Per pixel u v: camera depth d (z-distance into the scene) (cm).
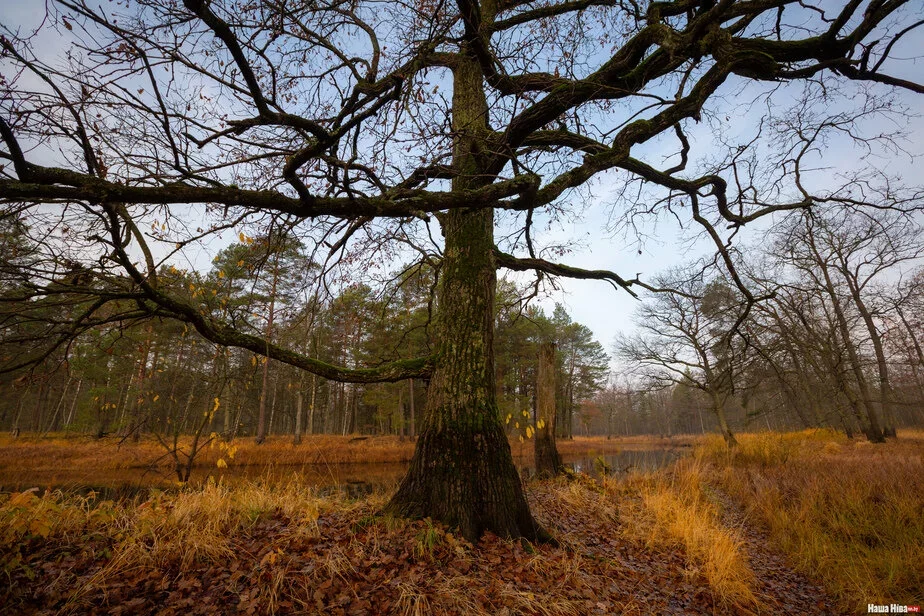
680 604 415
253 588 301
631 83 464
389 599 310
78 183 221
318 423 3712
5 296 332
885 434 1938
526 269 578
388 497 516
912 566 530
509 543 402
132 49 299
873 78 400
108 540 358
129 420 1469
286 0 346
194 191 243
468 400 445
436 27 373
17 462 1509
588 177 401
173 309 393
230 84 332
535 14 547
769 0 414
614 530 581
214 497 438
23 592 286
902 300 1766
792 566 600
